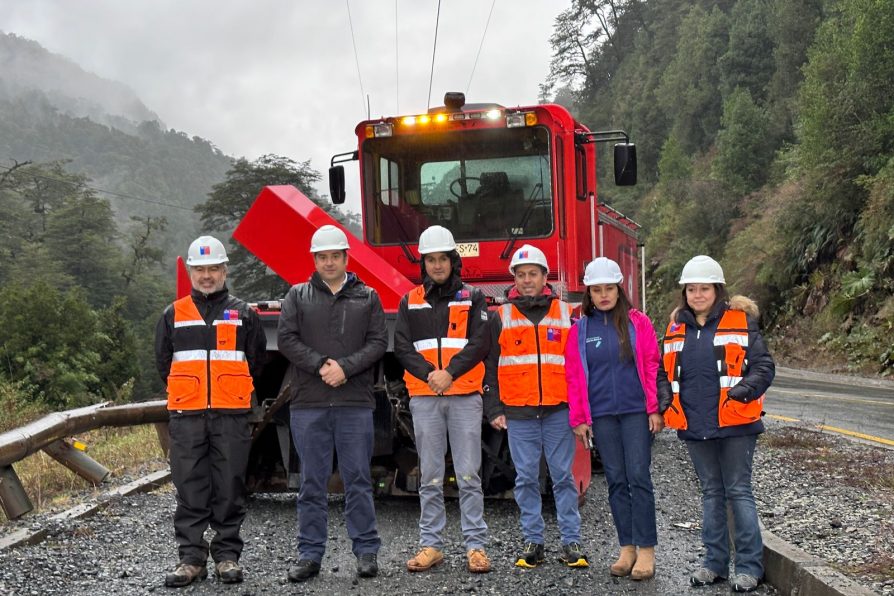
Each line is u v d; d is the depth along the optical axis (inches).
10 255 4128.9
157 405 395.5
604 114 3961.6
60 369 1481.3
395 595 205.8
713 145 2770.7
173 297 4478.3
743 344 208.5
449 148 345.7
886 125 1117.7
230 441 223.8
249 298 2854.3
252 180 3203.7
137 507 304.2
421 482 235.3
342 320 229.8
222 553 222.1
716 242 1894.7
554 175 334.6
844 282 1099.3
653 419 221.0
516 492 236.2
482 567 224.2
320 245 228.7
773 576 209.9
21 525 269.1
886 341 975.6
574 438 237.6
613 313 226.7
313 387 227.8
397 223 350.9
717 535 212.4
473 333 234.7
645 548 217.6
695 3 3668.8
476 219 343.3
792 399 677.9
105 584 214.1
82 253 4293.8
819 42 1378.0
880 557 208.4
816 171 1195.3
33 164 5118.1
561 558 235.0
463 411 234.7
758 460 370.6
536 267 237.3
